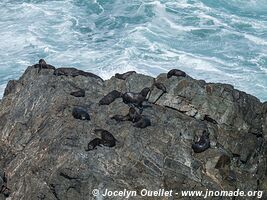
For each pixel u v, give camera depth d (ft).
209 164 120.06
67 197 114.11
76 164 115.65
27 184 120.37
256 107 135.74
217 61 226.58
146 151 119.34
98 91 142.72
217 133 128.77
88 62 222.48
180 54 229.45
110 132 124.16
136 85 141.38
